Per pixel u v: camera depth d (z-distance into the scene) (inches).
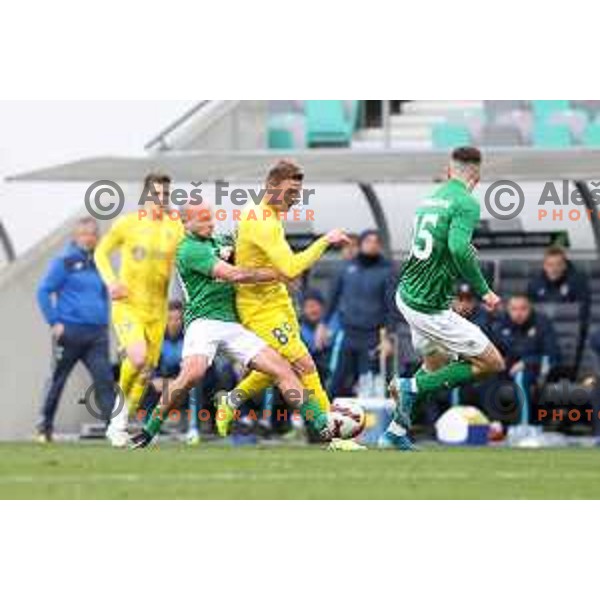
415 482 1658.5
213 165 2662.4
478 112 3309.5
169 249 2351.1
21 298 2842.0
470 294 2721.5
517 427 2672.2
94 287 2628.0
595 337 2746.1
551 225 3051.2
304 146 3179.1
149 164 2677.2
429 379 2175.2
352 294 2719.0
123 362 2349.9
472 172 2106.3
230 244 2201.0
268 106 3157.0
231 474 1727.4
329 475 1721.2
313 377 2175.2
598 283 2992.1
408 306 2149.4
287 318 2162.9
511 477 1728.6
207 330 2153.1
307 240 3065.9
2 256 2913.4
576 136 3240.7
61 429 2896.2
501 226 3006.9
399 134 3383.4
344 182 2659.9
